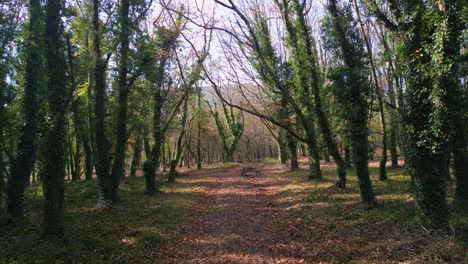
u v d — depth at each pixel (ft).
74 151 107.55
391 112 67.82
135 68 50.39
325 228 32.58
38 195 62.08
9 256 26.61
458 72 25.72
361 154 41.24
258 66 59.77
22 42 39.81
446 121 26.04
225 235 32.94
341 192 50.26
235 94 122.11
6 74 40.93
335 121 46.11
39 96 40.73
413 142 29.37
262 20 68.28
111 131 55.06
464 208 32.96
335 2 42.42
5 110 41.93
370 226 31.24
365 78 41.63
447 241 23.29
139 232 33.65
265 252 27.40
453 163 36.22
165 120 73.77
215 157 272.51
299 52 54.54
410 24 28.71
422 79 27.25
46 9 32.50
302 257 25.63
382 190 48.60
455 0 24.14
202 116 154.61
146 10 49.24
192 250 28.76
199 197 57.93
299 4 54.34
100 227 35.47
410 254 22.99
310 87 54.39
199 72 67.15
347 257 24.54
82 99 71.10
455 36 25.07
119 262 25.14
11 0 36.09
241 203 50.31
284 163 138.00
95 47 45.60
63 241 29.07
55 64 32.71
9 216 38.22
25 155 40.55
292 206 44.55
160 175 106.42
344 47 41.73
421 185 28.63
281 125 49.57
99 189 48.49
